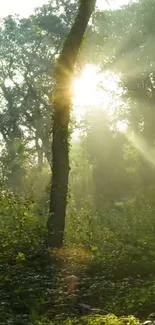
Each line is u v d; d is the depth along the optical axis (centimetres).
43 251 1717
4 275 1408
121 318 1005
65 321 1016
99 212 2772
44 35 6925
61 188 2072
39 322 1005
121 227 2438
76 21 2109
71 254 1686
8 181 5834
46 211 2498
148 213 2850
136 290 1250
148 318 1036
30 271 1476
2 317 1023
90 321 995
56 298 1216
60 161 2081
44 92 6309
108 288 1293
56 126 2092
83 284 1345
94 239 2056
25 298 1205
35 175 5656
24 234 1844
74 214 2347
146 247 1827
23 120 7075
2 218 2047
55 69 2117
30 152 5631
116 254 1645
